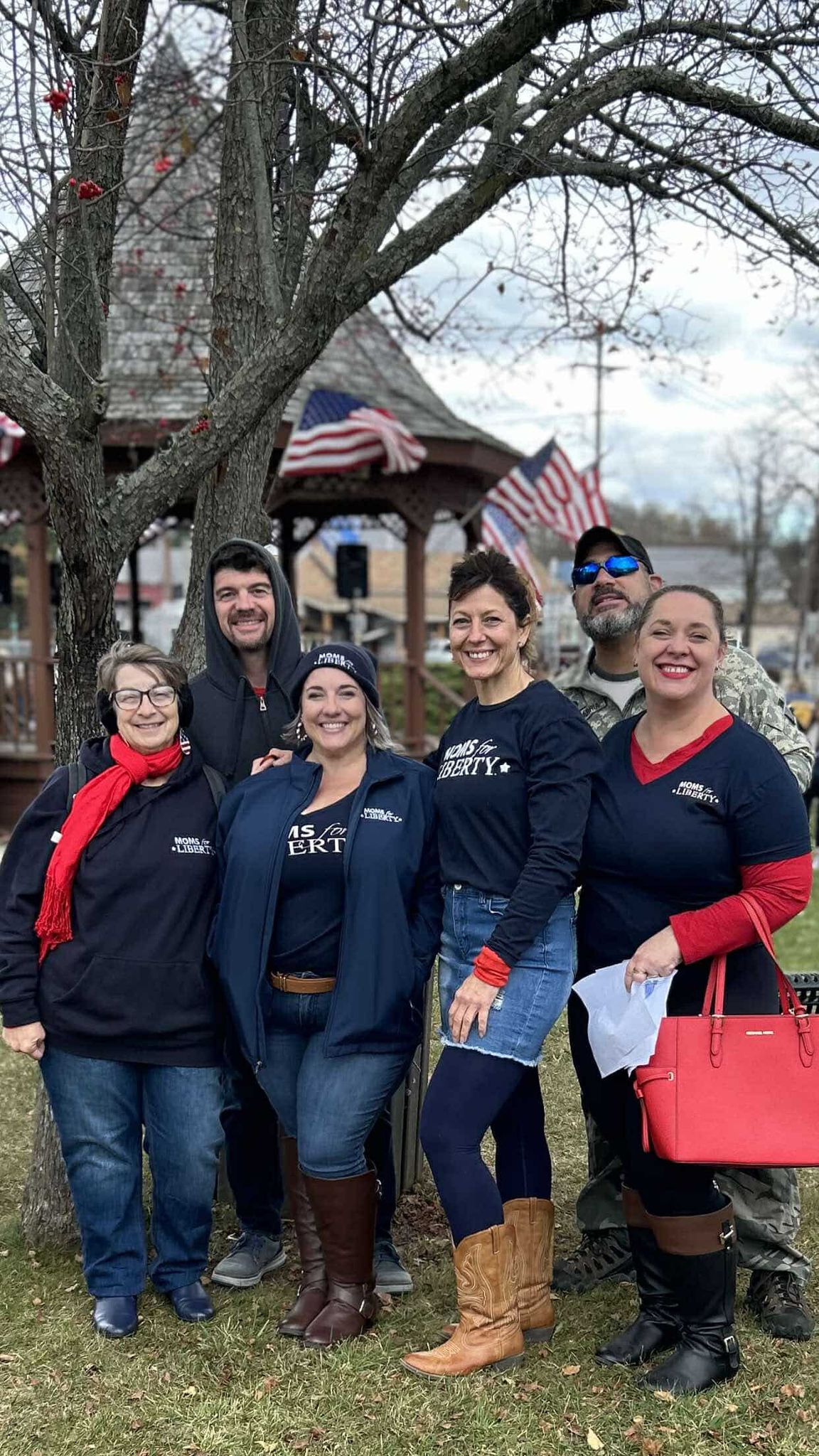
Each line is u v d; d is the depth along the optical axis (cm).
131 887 296
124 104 321
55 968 299
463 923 284
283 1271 342
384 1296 324
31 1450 259
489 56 273
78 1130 301
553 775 274
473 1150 280
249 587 336
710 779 269
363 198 290
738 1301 320
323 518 1392
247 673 353
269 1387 280
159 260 805
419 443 1073
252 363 318
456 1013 273
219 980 303
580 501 1136
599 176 392
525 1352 295
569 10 269
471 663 283
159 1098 304
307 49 341
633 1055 261
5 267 344
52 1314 316
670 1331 293
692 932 264
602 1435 261
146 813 302
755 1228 306
